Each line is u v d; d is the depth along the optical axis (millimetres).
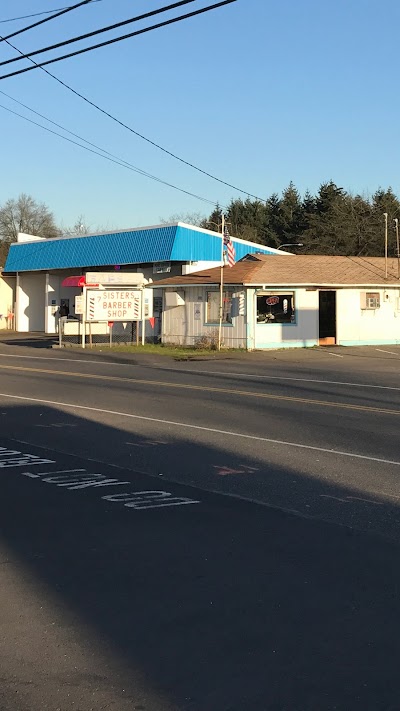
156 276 44781
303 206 86562
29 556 6367
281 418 14633
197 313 34969
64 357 30156
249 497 8531
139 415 14969
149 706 3930
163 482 9266
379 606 5277
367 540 6875
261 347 33094
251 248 47844
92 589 5598
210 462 10492
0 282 56719
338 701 3984
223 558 6332
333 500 8398
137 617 5074
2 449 11430
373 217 76188
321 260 38156
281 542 6797
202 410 15680
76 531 7117
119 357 29922
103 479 9406
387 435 12742
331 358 29438
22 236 53781
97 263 46312
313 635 4789
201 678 4227
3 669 4336
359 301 35375
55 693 4062
